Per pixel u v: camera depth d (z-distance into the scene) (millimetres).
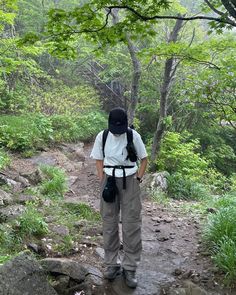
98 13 4555
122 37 4902
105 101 21016
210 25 4410
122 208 3850
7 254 4137
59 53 5055
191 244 5309
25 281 3197
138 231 3885
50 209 6094
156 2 4488
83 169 10938
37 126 12828
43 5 18141
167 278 4203
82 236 5109
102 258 4547
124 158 3746
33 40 4797
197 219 6551
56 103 16172
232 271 4133
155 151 10102
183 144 10914
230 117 6312
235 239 4641
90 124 15867
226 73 5863
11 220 4984
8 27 15203
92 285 3859
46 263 3816
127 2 4445
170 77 9570
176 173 9500
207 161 12750
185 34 15188
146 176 9180
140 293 3855
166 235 5633
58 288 3658
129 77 16969
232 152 15797
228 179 12547
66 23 4773
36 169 8953
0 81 13945
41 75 16812
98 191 8758
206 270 4406
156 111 15594
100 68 21391
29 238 4680
